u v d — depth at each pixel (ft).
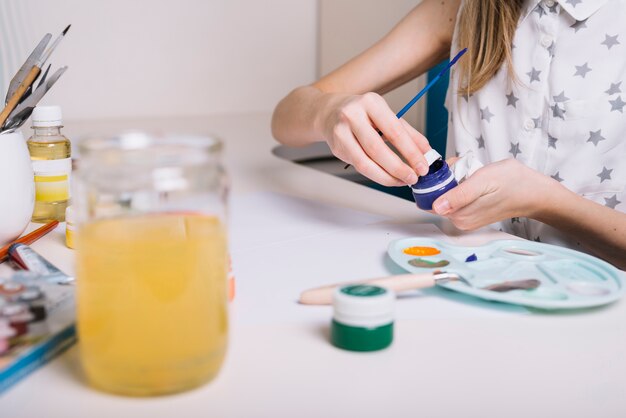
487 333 1.72
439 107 5.95
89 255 1.32
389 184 2.63
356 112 2.57
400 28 4.31
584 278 2.03
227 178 1.51
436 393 1.43
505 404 1.39
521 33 3.63
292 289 2.01
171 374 1.37
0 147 2.23
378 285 1.71
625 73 3.45
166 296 1.32
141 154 1.38
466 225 2.60
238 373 1.50
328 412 1.35
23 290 1.70
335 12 6.82
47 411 1.34
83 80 6.32
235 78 6.86
